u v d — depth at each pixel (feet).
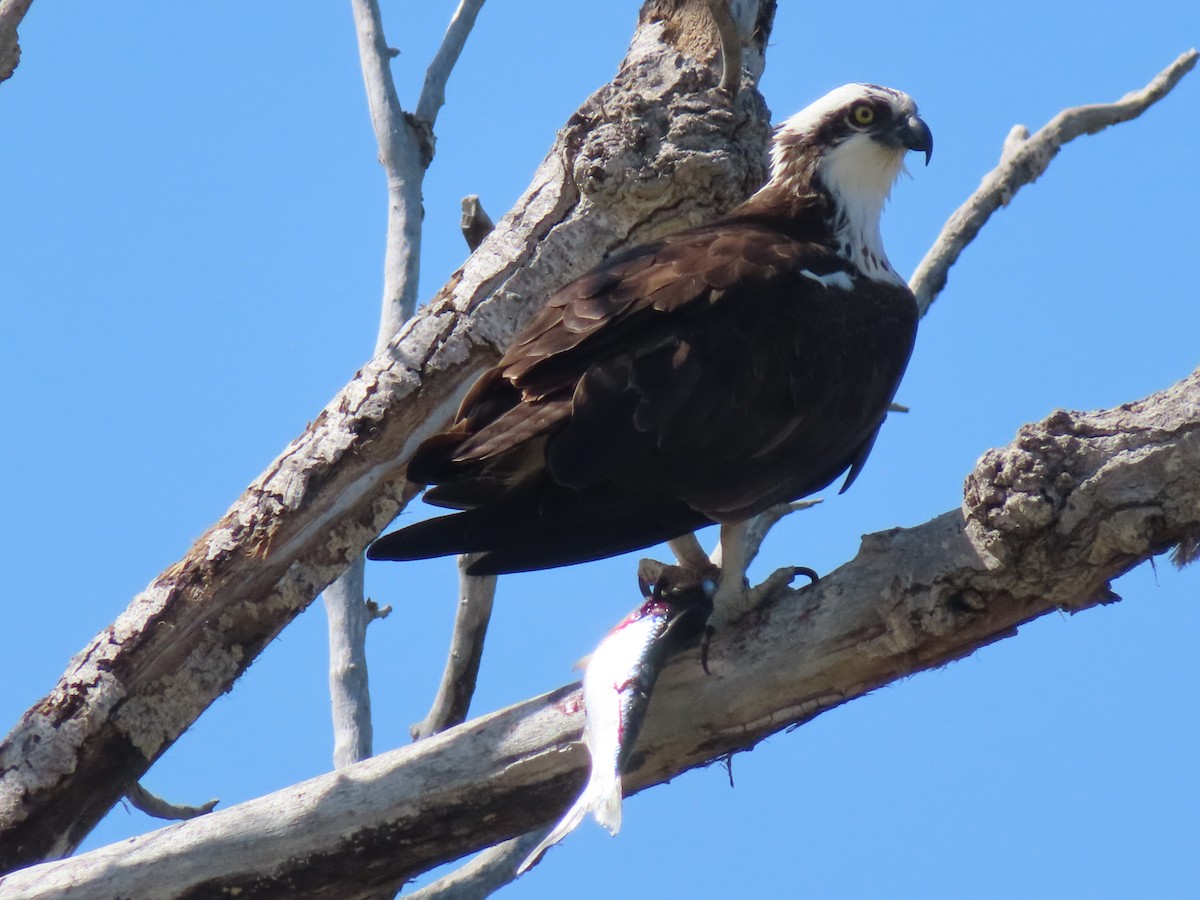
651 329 33.99
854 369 36.65
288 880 31.63
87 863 31.65
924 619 29.66
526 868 26.22
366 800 31.24
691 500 33.65
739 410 34.24
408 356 38.86
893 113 40.75
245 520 37.88
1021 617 29.71
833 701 30.78
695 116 40.88
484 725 31.37
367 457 38.24
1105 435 28.30
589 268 39.55
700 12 42.73
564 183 41.19
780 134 41.45
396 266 43.98
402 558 31.55
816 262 37.52
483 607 41.81
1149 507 27.91
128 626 37.14
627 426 32.76
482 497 32.58
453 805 31.07
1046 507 28.12
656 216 41.01
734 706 30.71
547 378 32.99
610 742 28.37
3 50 32.94
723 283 35.14
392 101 46.32
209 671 37.45
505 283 39.83
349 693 40.55
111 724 36.63
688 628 31.27
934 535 29.73
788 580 31.37
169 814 39.55
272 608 37.88
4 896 31.30
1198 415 27.71
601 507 32.96
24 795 36.01
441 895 38.55
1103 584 29.19
